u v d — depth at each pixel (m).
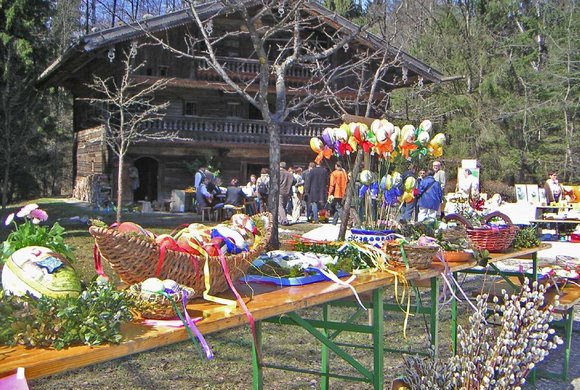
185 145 25.42
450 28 32.81
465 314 7.86
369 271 4.09
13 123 22.48
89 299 2.26
